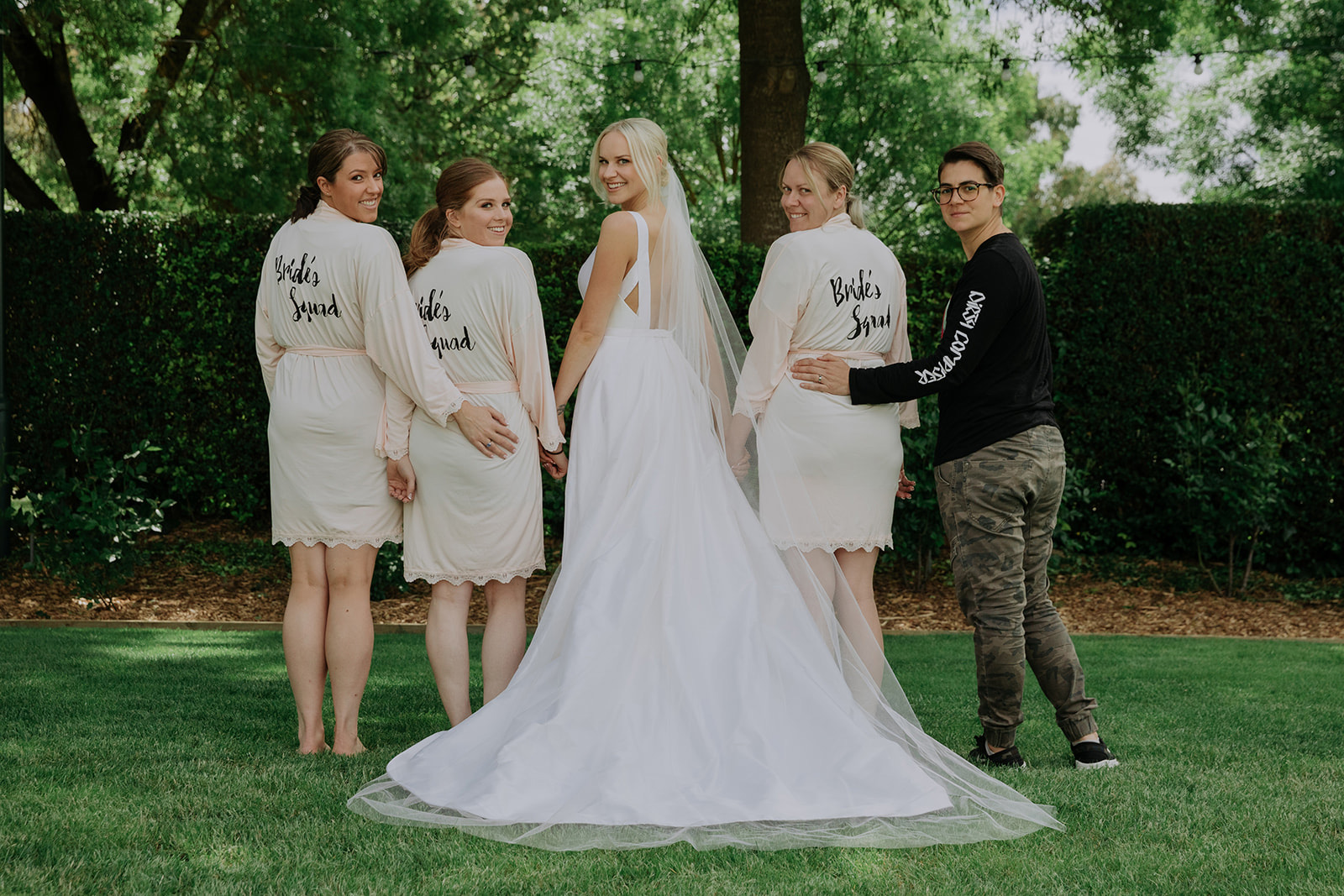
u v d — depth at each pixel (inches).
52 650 222.1
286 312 142.7
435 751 124.3
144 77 499.5
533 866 99.7
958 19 698.2
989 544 140.6
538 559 149.6
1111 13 429.4
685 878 97.3
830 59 645.9
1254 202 339.9
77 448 291.7
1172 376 344.5
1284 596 323.6
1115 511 359.9
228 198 498.9
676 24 663.8
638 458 139.7
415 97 610.5
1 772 124.0
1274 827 112.0
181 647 230.5
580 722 121.3
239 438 357.1
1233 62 687.1
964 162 143.6
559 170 709.3
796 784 118.5
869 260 150.4
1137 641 267.7
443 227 150.6
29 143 591.5
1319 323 337.4
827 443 146.0
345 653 141.4
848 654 138.3
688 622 130.9
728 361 153.5
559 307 347.3
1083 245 349.1
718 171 881.5
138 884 91.7
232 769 127.3
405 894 91.6
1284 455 340.5
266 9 459.8
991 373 141.7
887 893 94.5
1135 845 107.2
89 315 350.9
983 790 119.8
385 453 143.0
